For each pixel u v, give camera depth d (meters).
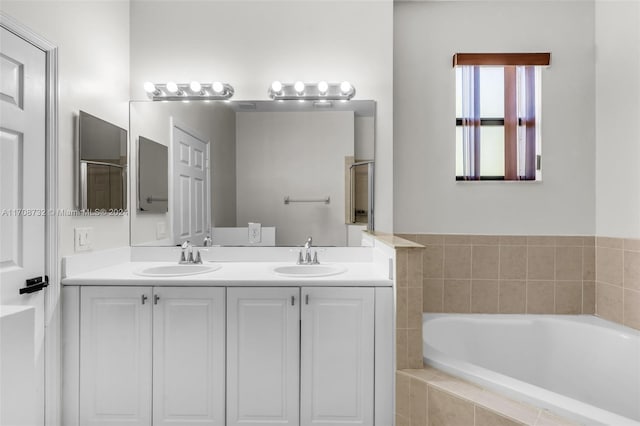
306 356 1.75
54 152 1.72
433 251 2.56
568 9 2.51
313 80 2.40
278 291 1.76
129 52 2.40
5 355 0.96
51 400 1.72
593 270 2.50
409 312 1.65
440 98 2.56
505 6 2.54
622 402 1.99
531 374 2.31
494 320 2.36
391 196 2.39
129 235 2.38
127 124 2.38
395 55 2.57
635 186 2.18
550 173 2.53
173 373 1.78
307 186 2.40
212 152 2.40
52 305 1.72
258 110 2.40
